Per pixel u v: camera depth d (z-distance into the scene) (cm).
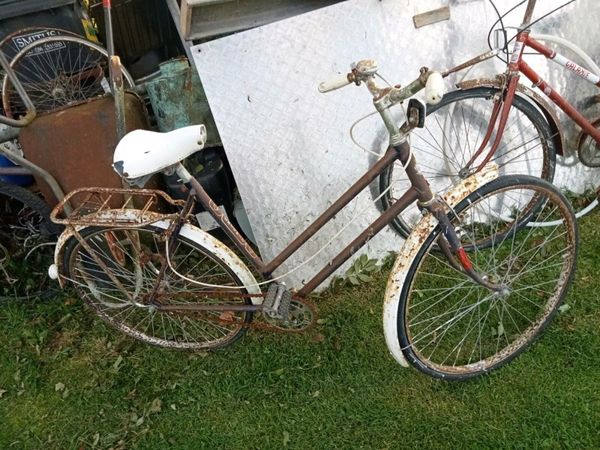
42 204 256
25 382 257
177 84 263
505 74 232
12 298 285
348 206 263
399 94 166
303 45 236
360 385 238
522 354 237
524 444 212
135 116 268
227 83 234
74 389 253
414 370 240
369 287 272
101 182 248
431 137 263
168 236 208
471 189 184
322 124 247
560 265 258
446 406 227
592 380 225
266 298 218
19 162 235
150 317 268
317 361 248
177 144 182
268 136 244
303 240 210
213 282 270
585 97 275
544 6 255
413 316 258
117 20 341
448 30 248
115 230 226
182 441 231
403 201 192
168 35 368
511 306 252
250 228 274
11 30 307
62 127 250
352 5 236
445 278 265
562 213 207
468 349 246
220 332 258
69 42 316
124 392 248
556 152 268
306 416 232
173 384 248
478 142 270
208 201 204
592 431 212
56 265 227
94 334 272
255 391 243
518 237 278
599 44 269
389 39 244
